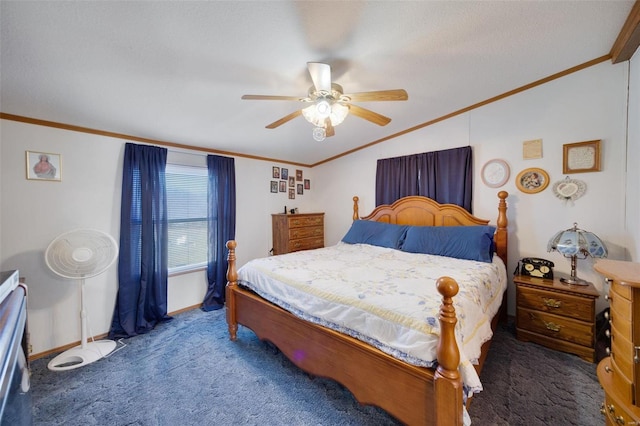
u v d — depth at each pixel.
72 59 1.53
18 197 2.09
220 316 2.97
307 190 4.58
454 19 1.51
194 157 3.18
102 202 2.48
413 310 1.32
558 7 1.50
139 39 1.42
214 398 1.68
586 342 1.99
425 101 2.65
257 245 3.86
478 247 2.50
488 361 1.99
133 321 2.57
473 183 2.94
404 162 3.42
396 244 3.10
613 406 1.00
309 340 1.74
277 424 1.47
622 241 2.13
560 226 2.42
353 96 1.74
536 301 2.21
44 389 1.78
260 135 3.07
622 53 1.94
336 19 1.42
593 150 2.23
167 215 2.89
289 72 1.86
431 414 1.15
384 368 1.33
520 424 1.43
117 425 1.49
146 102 2.10
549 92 2.44
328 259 2.53
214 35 1.44
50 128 2.22
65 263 2.09
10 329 0.86
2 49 1.40
